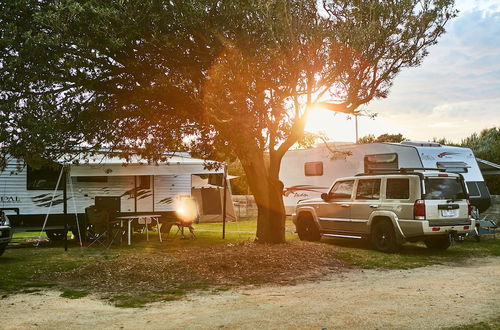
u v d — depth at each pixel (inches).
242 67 331.0
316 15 377.7
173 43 337.4
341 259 401.7
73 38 318.0
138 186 652.1
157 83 353.4
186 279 323.6
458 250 465.7
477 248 480.7
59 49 331.6
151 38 339.9
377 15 380.5
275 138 392.2
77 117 382.3
